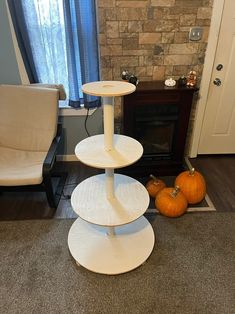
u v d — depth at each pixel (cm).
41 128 207
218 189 217
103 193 151
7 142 213
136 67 213
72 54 203
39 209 196
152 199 204
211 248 162
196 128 247
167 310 129
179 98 199
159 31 199
